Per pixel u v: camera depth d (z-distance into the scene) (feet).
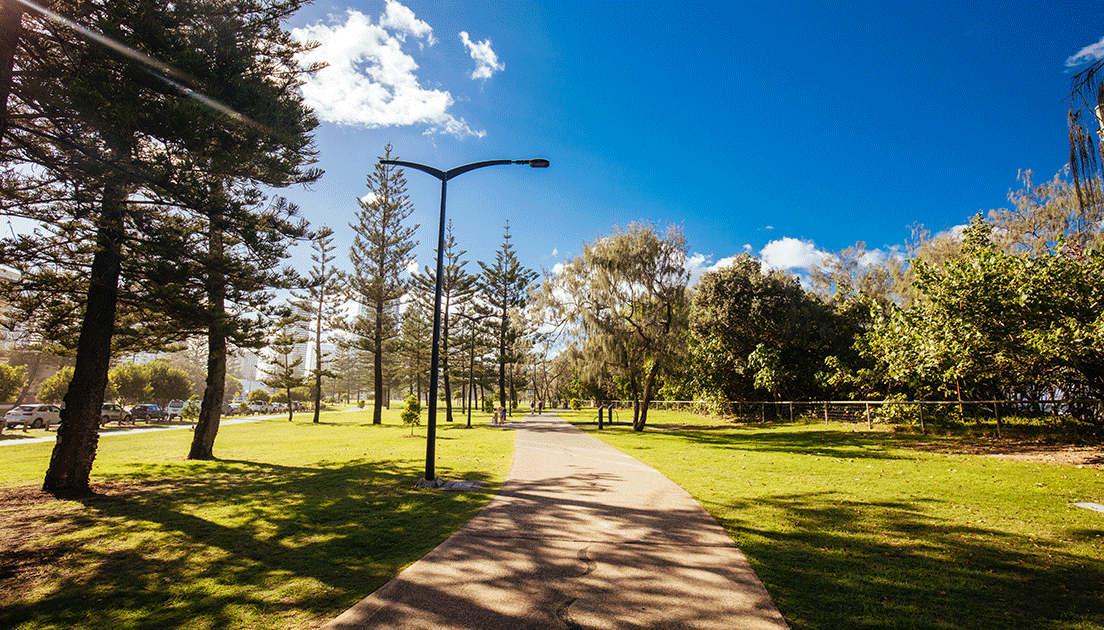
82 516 24.22
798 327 90.02
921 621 11.91
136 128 26.96
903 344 55.06
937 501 25.40
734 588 14.06
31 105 26.23
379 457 48.08
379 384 119.75
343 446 60.80
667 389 149.48
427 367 150.51
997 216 84.12
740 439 63.57
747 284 96.94
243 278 39.09
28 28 26.71
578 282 79.36
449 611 12.60
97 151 26.94
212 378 50.57
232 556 17.65
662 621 11.91
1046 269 42.57
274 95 33.86
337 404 314.35
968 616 12.18
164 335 46.01
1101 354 38.52
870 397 79.15
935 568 15.66
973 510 23.36
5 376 125.80
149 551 18.37
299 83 39.91
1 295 33.42
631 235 78.59
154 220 34.68
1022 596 13.41
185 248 34.45
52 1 25.82
